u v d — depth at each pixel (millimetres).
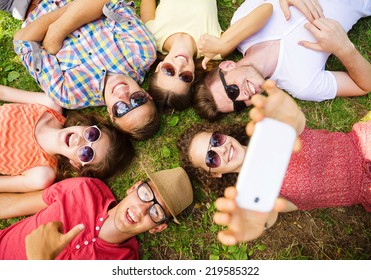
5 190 1123
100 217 1065
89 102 1184
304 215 1159
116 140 1127
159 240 1162
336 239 1144
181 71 1108
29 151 1123
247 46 1154
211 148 1032
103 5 1110
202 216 1172
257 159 628
